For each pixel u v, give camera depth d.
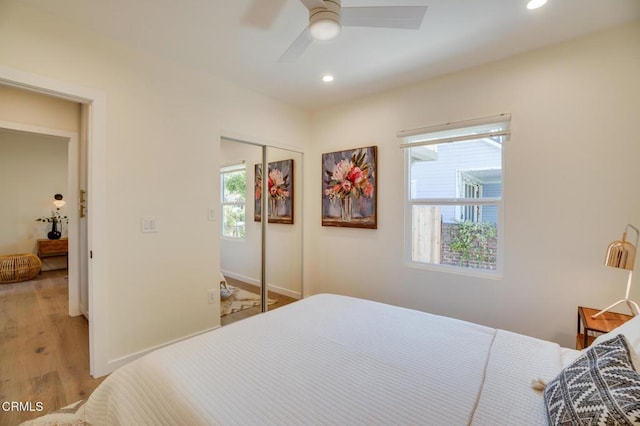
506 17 1.89
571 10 1.82
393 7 1.51
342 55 2.39
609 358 0.92
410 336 1.50
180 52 2.36
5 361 2.30
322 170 3.69
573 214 2.16
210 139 2.77
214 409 0.95
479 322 2.58
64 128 3.34
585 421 0.77
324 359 1.27
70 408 1.77
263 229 3.39
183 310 2.58
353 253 3.41
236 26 2.02
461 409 0.96
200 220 2.70
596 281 2.09
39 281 4.67
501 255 2.50
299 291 3.77
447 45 2.24
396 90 3.05
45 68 1.87
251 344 1.40
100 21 1.96
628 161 1.98
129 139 2.24
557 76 2.21
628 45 1.97
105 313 2.13
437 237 2.88
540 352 1.32
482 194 2.61
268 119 3.31
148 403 1.05
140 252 2.31
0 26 1.72
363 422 0.90
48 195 5.54
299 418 0.92
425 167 2.94
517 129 2.37
